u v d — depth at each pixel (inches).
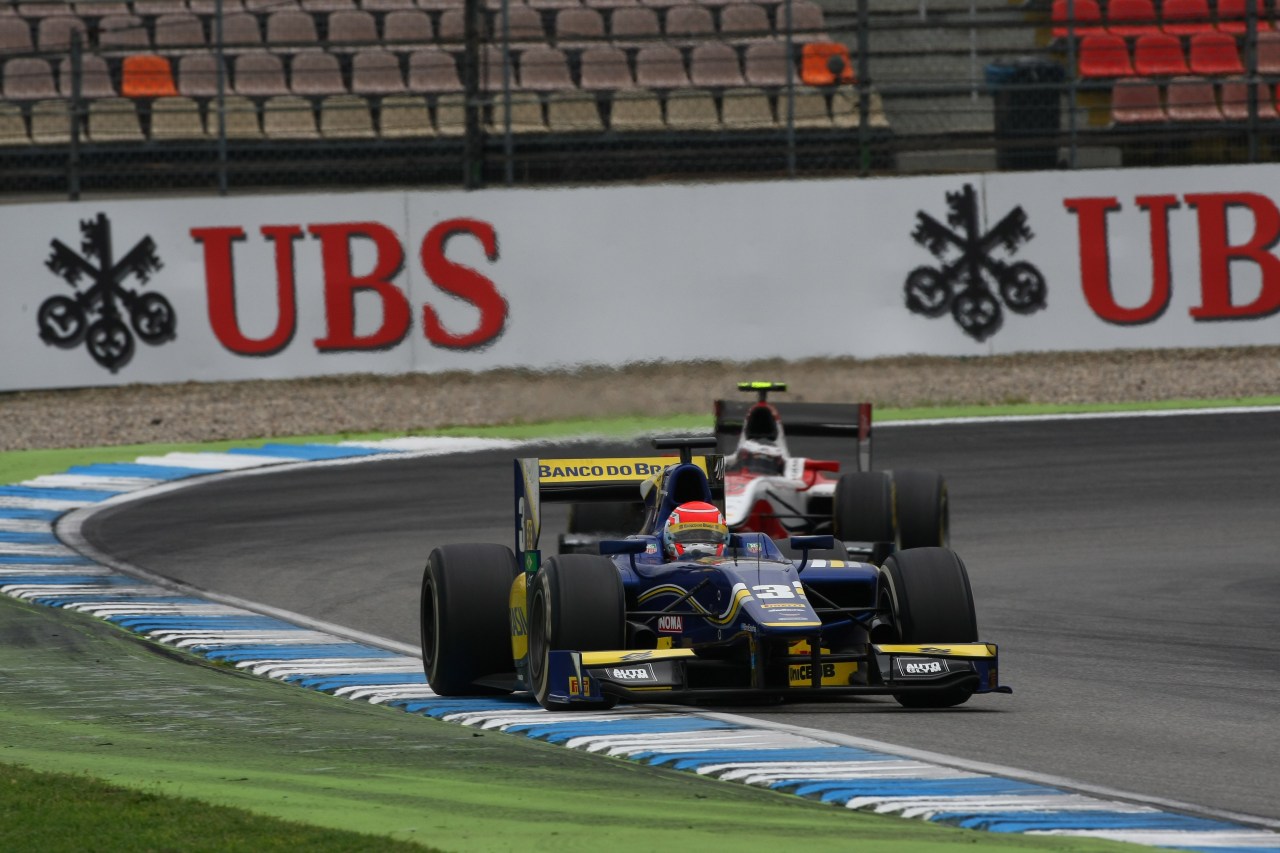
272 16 4158.5
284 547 2069.4
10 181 3752.5
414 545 2070.6
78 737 1095.0
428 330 3221.0
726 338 3257.9
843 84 3521.2
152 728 1126.4
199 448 2842.0
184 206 3186.5
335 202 3203.7
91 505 2401.6
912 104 4023.1
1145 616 1615.4
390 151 3818.9
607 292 3235.7
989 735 1068.5
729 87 4035.4
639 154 3474.4
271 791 898.7
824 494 1726.1
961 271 3289.9
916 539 1662.2
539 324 3223.4
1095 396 3117.6
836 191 3265.3
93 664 1405.0
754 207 3260.3
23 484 2556.6
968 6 4205.2
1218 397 3095.5
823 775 925.2
